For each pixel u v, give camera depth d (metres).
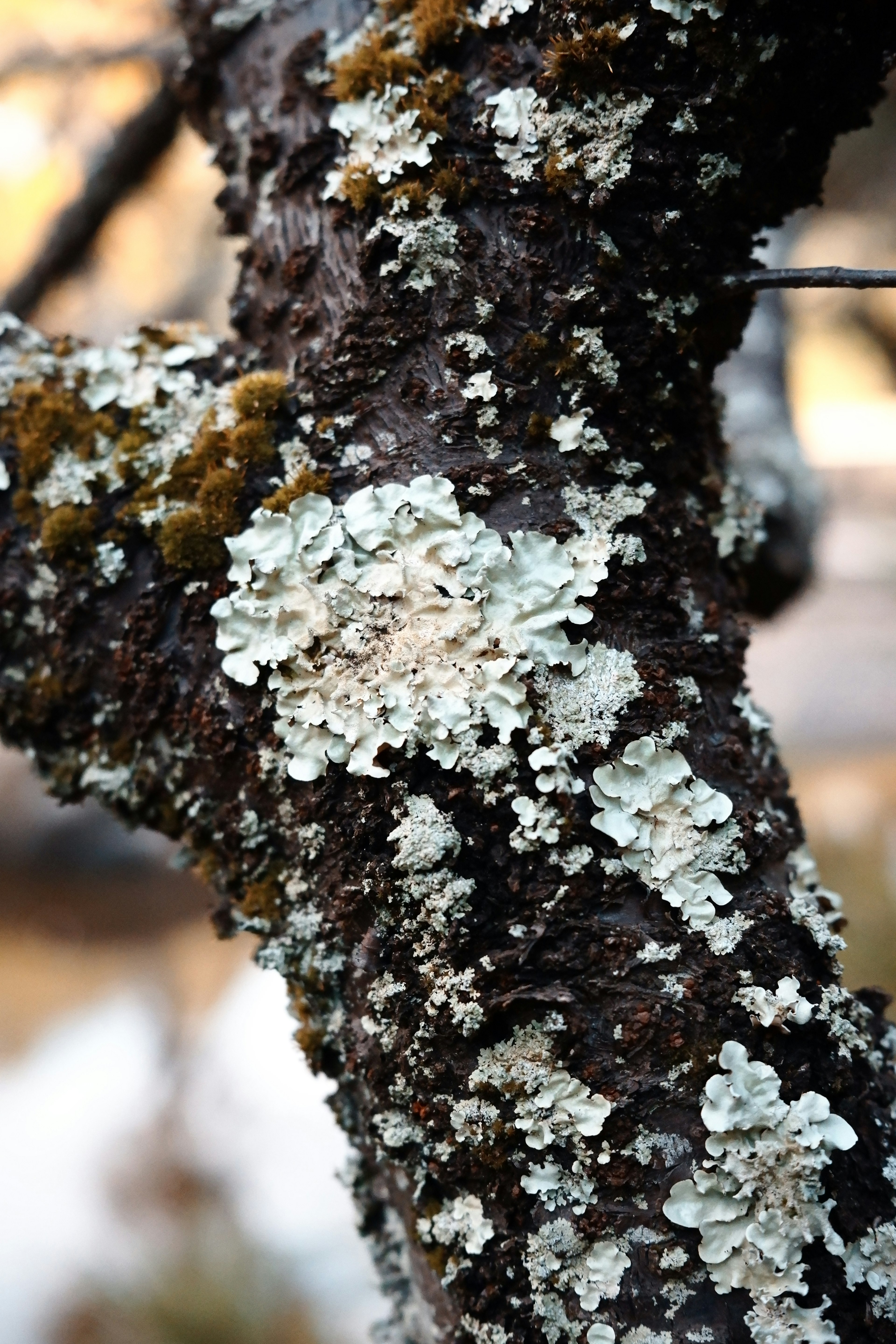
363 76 0.59
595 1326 0.56
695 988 0.57
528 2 0.58
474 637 0.57
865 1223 0.56
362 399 0.59
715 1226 0.56
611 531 0.58
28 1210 1.55
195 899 2.57
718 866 0.57
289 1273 1.40
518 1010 0.57
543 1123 0.57
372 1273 1.28
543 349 0.58
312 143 0.60
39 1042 2.08
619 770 0.57
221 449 0.60
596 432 0.58
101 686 0.61
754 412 0.89
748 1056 0.57
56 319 1.38
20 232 1.52
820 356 3.44
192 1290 1.37
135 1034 2.03
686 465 0.60
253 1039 1.87
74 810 2.62
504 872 0.57
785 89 0.58
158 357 0.62
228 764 0.59
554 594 0.58
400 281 0.59
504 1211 0.57
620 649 0.58
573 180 0.58
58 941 2.46
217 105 0.63
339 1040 0.59
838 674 2.69
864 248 2.50
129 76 1.23
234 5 0.62
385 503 0.58
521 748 0.57
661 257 0.58
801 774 2.33
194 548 0.59
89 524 0.60
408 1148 0.58
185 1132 1.69
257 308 0.61
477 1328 0.57
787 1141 0.56
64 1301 1.39
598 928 0.57
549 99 0.58
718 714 0.59
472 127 0.58
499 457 0.58
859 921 1.51
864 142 2.14
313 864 0.59
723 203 0.59
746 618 0.91
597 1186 0.57
